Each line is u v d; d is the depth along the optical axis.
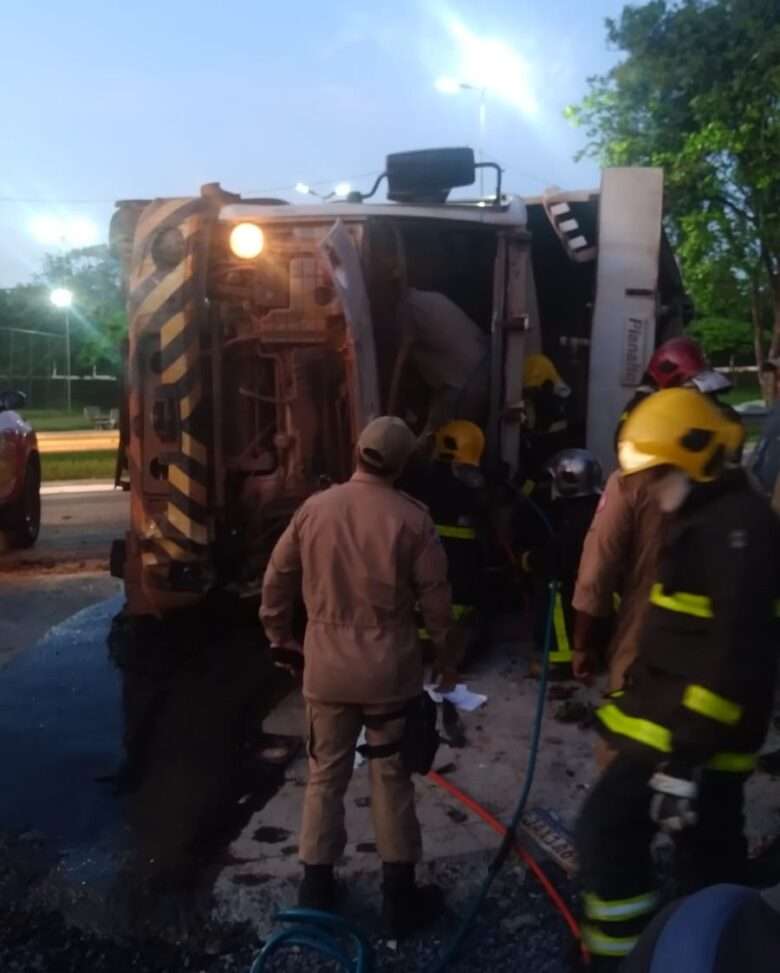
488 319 7.59
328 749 3.82
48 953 3.74
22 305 71.31
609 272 7.45
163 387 6.37
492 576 7.11
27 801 4.84
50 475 18.75
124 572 6.99
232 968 3.65
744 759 3.12
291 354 6.30
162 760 5.26
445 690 4.04
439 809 4.60
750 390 43.44
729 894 1.77
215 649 6.94
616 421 7.48
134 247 6.38
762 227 26.11
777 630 3.06
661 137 25.89
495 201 7.18
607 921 3.09
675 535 3.12
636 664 3.25
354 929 3.73
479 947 3.72
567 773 4.93
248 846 4.38
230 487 6.58
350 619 3.75
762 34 24.02
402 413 6.98
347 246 5.81
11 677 6.50
